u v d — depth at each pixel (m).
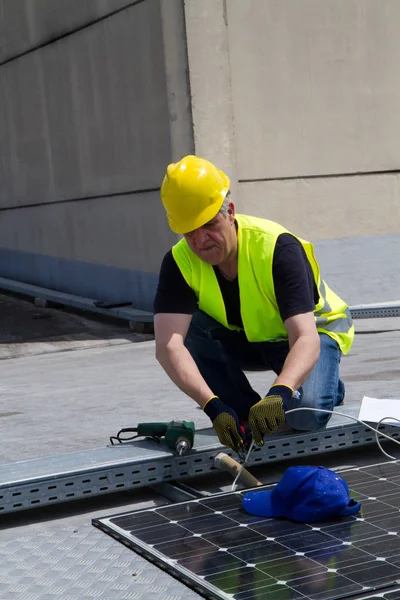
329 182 16.39
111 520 5.07
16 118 20.00
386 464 5.87
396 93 16.84
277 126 15.84
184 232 5.29
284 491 4.86
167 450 5.92
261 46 15.57
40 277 20.03
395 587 3.91
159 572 4.38
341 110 16.38
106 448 6.11
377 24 16.55
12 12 19.34
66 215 18.69
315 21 16.02
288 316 5.42
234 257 5.65
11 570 4.56
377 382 9.03
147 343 14.56
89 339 15.20
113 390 9.88
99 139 17.09
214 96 15.03
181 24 14.71
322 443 6.32
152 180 15.67
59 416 8.48
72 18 17.25
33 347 14.80
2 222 21.48
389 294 17.05
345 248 16.62
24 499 5.38
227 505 5.17
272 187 15.88
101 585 4.28
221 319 6.00
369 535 4.53
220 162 15.17
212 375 6.41
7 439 7.53
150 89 15.38
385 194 16.92
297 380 5.15
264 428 4.96
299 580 4.02
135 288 16.59
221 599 3.90
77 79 17.42
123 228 16.77
